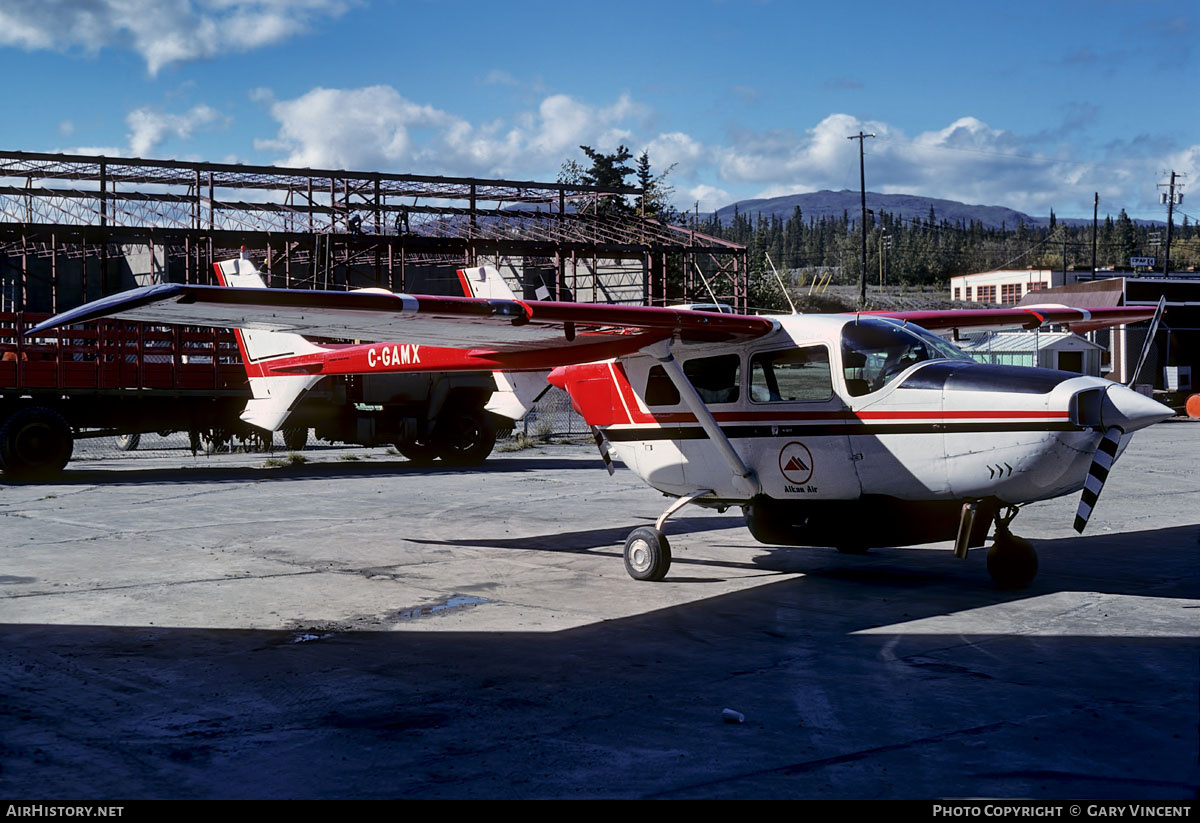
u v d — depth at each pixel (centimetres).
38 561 942
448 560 955
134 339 1728
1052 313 1026
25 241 2644
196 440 1850
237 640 661
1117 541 1029
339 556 974
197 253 2725
